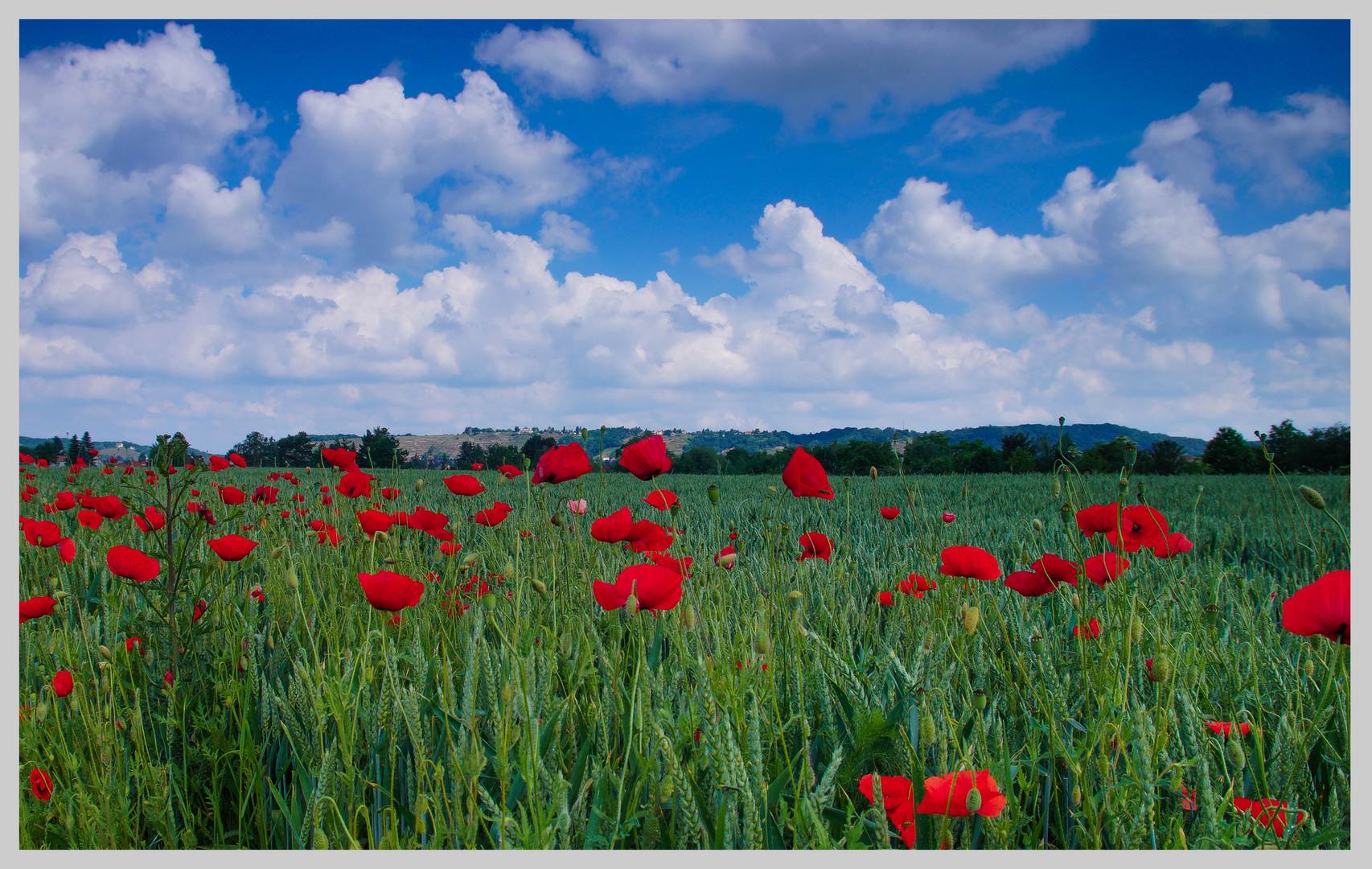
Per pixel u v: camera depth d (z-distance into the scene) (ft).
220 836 5.45
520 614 6.98
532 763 4.33
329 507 14.05
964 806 3.92
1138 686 5.94
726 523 18.57
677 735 5.03
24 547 11.64
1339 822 4.55
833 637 8.34
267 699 6.21
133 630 7.57
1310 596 4.75
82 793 4.97
